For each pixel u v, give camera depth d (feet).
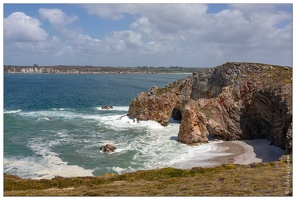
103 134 221.05
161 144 194.59
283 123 169.99
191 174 108.88
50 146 185.37
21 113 311.68
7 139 201.05
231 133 207.72
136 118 266.98
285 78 205.57
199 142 196.24
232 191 74.54
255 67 244.63
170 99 266.98
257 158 160.86
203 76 280.92
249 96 212.64
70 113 319.68
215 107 217.97
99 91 586.04
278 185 78.18
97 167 147.74
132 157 164.55
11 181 98.99
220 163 152.87
